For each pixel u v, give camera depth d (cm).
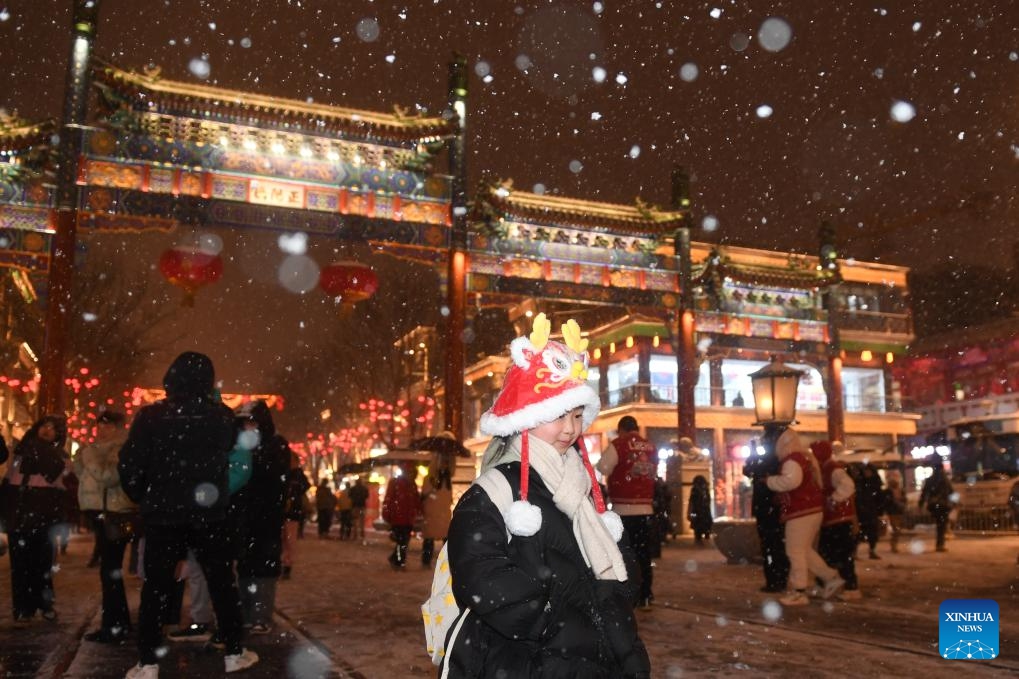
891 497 1656
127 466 473
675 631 675
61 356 1988
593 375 3862
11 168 2062
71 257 2033
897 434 3938
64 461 708
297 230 2236
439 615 227
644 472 809
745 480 3575
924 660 554
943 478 1658
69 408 2916
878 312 3850
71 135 2077
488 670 208
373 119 2286
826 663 543
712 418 3553
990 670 523
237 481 622
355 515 2536
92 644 604
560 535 221
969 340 4519
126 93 2109
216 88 2173
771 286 2969
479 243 2472
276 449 666
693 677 502
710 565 1418
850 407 3950
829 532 909
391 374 3816
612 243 2648
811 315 3047
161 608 473
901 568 1271
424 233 2350
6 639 622
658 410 3450
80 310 2792
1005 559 1441
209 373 503
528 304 3666
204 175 2178
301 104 2238
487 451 247
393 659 554
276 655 568
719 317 2903
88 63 2109
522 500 219
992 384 4394
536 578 212
